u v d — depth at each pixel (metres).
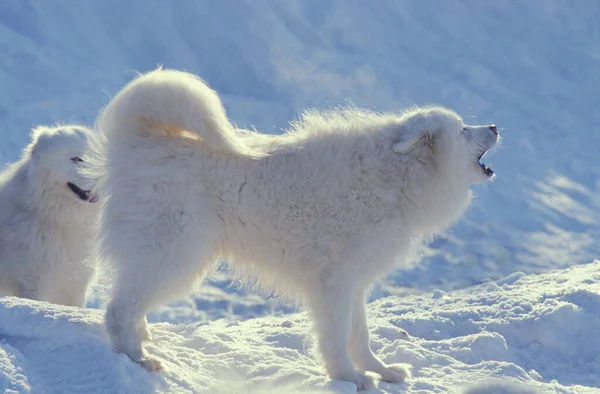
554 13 44.94
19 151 25.98
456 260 20.64
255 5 39.62
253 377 8.80
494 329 11.73
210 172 8.64
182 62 35.34
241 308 16.89
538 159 30.92
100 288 12.91
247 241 8.88
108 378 7.84
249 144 9.16
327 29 40.03
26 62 31.67
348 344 9.34
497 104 36.41
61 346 8.28
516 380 9.82
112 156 8.66
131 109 8.73
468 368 10.27
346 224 8.81
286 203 8.77
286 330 11.05
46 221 11.77
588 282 13.93
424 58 39.75
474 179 9.62
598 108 37.09
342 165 8.90
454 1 44.53
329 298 8.80
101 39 34.97
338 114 9.62
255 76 35.41
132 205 8.43
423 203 9.22
